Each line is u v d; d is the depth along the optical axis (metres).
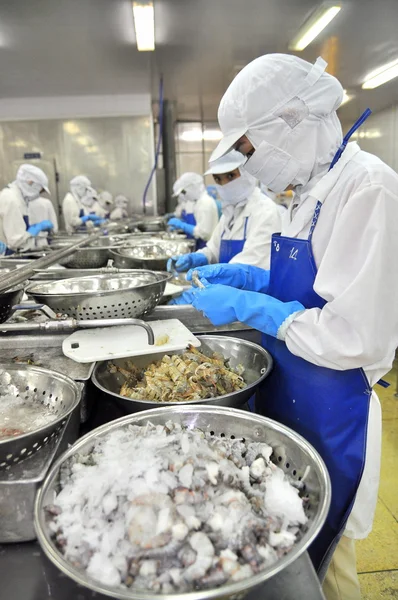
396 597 1.48
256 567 0.51
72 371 1.02
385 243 0.82
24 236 3.82
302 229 1.05
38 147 6.49
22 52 4.56
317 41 4.34
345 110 6.62
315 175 1.02
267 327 0.96
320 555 1.01
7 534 0.64
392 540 1.71
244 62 5.00
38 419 0.85
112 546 0.54
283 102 0.93
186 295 1.59
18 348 1.21
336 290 0.87
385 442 2.33
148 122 6.46
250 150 1.05
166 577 0.50
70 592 0.56
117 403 0.89
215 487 0.63
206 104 7.33
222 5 3.56
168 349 1.12
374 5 3.58
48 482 0.61
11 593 0.56
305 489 0.68
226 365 1.20
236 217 2.40
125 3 3.46
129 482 0.62
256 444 0.75
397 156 5.48
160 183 6.77
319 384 1.00
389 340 0.85
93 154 6.53
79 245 2.19
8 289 1.15
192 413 0.80
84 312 1.20
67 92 6.26
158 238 3.25
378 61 4.93
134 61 4.91
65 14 3.67
